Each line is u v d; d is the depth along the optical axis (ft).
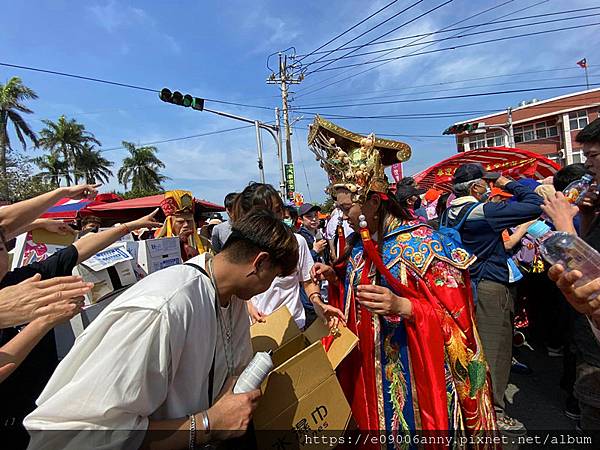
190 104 38.45
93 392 3.37
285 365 4.91
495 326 9.30
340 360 5.70
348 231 14.25
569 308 5.51
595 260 3.87
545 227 4.23
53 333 6.03
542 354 14.35
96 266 6.90
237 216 7.93
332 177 6.08
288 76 64.85
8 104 88.53
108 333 3.56
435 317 5.23
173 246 8.83
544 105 99.40
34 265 6.32
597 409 5.20
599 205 6.07
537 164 20.61
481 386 5.41
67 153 123.34
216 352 4.52
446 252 5.59
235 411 3.98
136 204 29.53
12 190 66.13
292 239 4.56
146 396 3.55
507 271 9.50
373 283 5.98
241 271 4.39
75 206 28.07
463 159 21.30
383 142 5.87
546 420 9.82
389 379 5.76
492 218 9.21
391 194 6.07
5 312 3.79
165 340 3.58
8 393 5.26
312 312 12.55
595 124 5.35
